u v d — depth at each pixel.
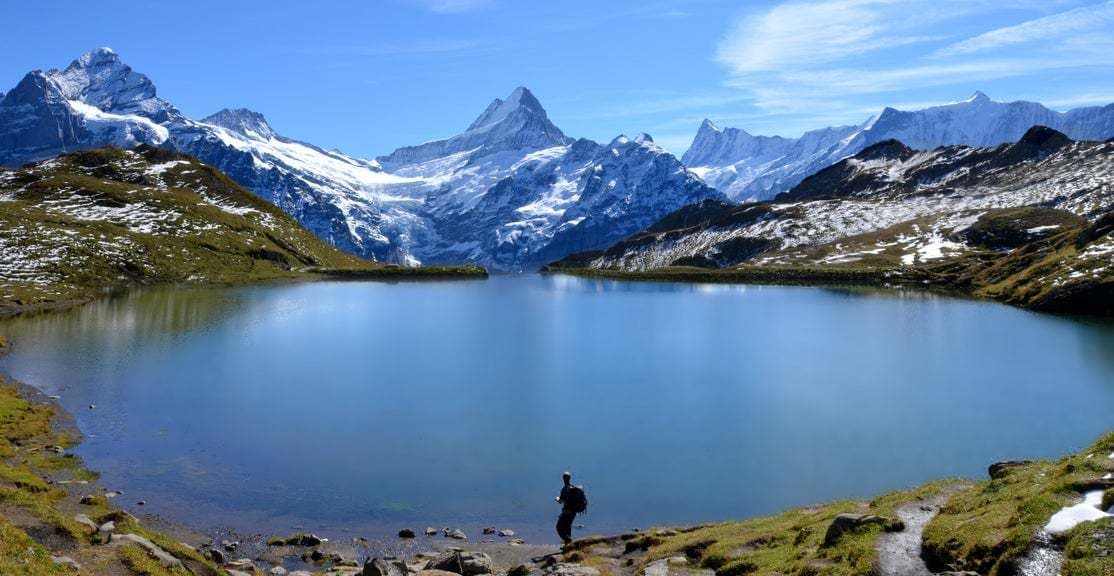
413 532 41.84
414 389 79.75
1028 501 23.50
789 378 86.38
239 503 45.78
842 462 54.19
